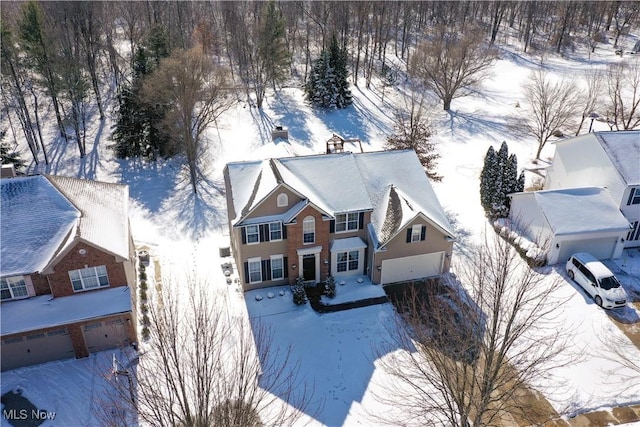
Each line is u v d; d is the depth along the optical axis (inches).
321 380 981.8
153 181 1760.6
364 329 1109.1
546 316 1122.7
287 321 1128.2
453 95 2573.8
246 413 634.2
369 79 2598.4
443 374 800.9
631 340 1075.3
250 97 2411.4
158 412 620.1
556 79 2768.2
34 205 1078.4
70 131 2037.4
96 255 1010.7
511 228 1434.5
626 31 3713.1
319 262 1238.9
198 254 1384.1
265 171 1237.7
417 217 1185.4
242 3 3403.1
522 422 895.7
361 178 1269.7
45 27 1989.4
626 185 1306.6
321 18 3181.6
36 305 1010.1
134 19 2738.7
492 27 3678.6
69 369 999.0
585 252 1315.2
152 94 1696.6
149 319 1093.8
